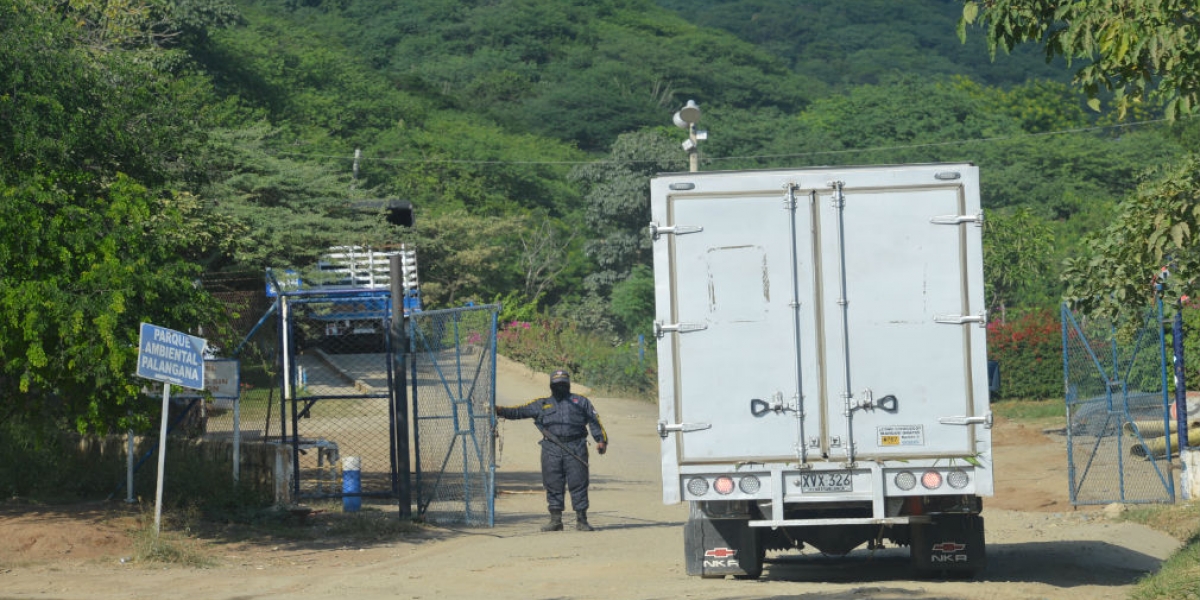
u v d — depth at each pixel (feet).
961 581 64.23
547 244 418.72
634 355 269.03
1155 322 117.19
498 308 92.22
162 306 81.56
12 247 78.59
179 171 113.80
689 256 59.72
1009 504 106.22
